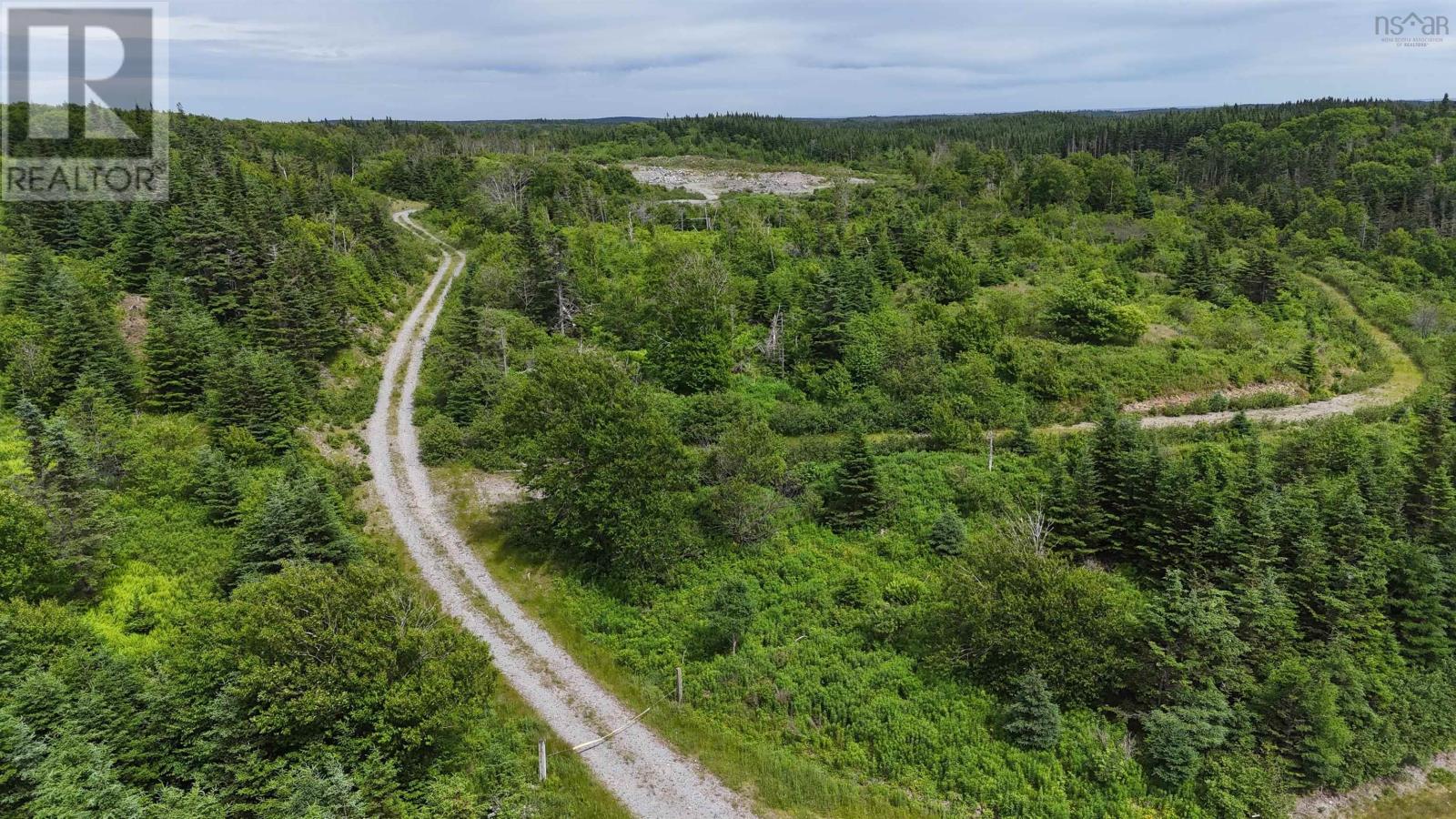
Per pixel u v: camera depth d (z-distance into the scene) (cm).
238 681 2244
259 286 5712
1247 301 7688
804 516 4325
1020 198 11062
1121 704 2944
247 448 4447
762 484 4553
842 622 3422
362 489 4703
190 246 5959
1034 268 8375
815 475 4706
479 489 4800
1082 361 6238
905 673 3077
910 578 3647
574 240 8769
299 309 5719
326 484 4297
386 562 3794
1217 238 9856
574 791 2602
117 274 5831
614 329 7181
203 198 6631
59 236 6138
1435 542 3544
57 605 2945
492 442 5228
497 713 2941
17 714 2106
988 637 2977
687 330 6481
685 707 3008
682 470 4069
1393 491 3719
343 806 2094
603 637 3450
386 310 7688
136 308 5597
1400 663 3080
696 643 3344
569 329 7331
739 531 4069
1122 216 10481
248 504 3791
